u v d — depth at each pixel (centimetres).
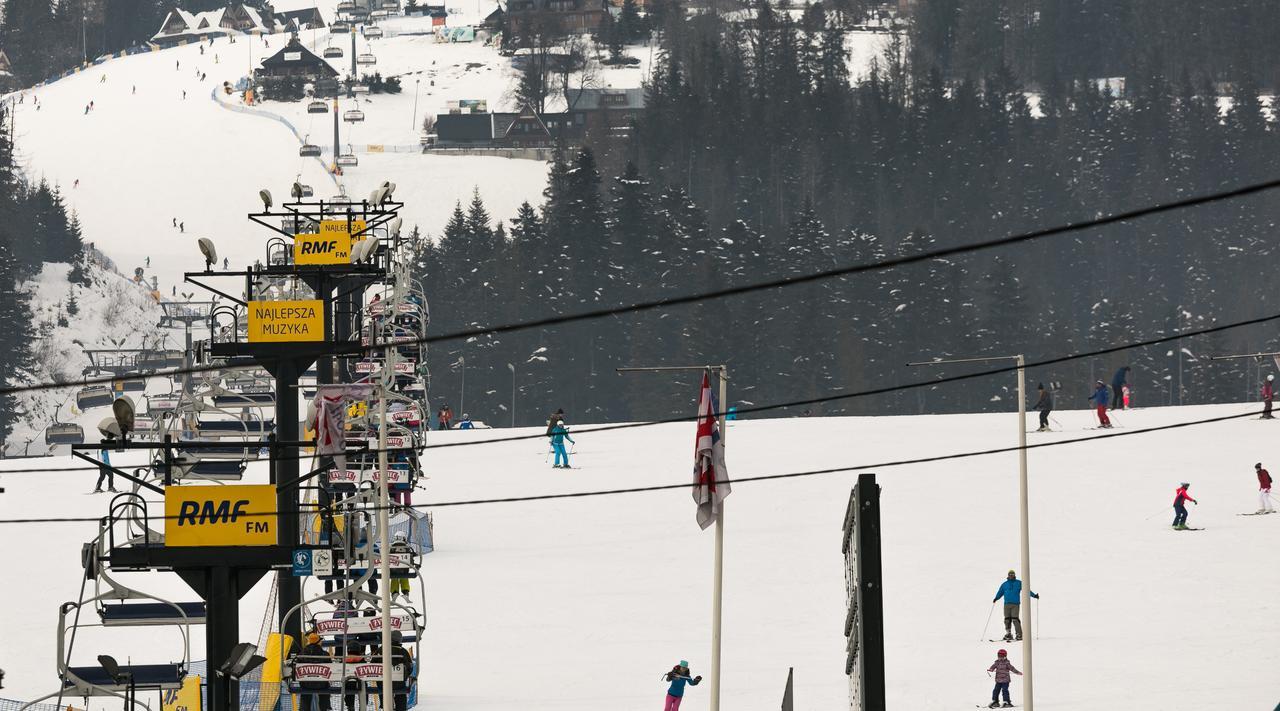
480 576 17538
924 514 19762
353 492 14488
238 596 10050
